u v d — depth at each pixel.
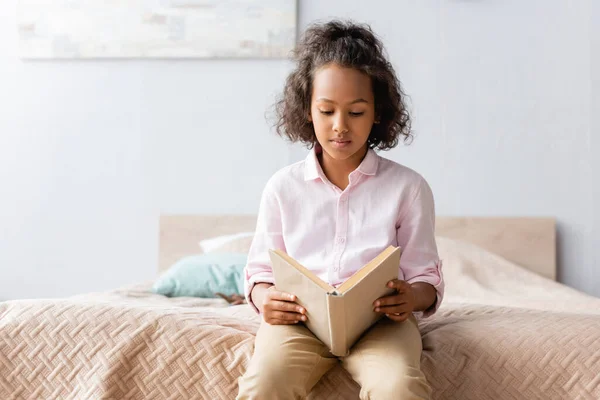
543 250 2.85
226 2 3.02
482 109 2.93
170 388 1.20
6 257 3.12
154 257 3.07
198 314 1.32
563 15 2.89
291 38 2.99
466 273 2.56
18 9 3.12
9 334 1.28
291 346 1.10
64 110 3.12
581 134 2.88
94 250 3.10
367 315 1.10
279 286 1.13
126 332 1.24
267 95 3.03
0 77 3.15
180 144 3.08
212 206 3.06
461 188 2.94
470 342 1.19
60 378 1.24
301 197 1.34
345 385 1.16
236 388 1.18
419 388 1.03
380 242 1.28
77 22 3.10
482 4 2.93
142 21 3.07
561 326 1.20
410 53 2.96
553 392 1.12
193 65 3.07
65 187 3.12
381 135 1.43
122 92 3.10
